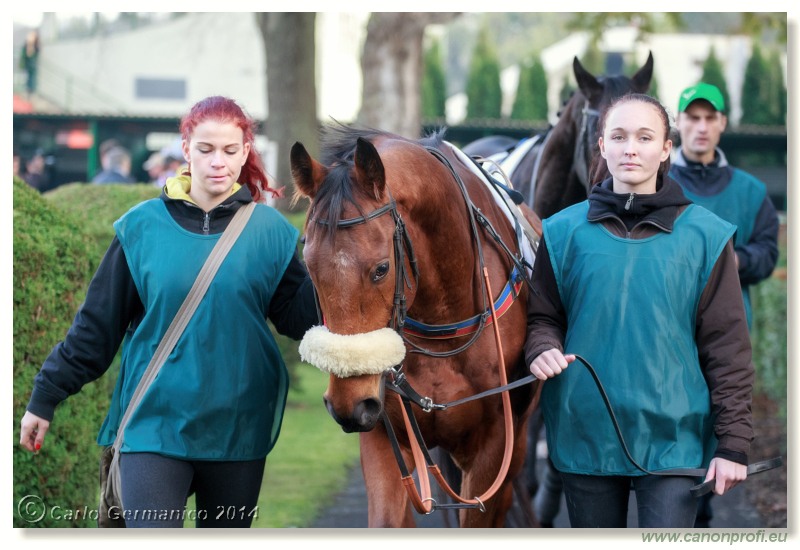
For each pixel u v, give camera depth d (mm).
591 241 4828
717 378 4672
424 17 18281
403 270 4441
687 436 4711
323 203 4312
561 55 40938
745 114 28922
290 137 19062
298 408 12648
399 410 5055
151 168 19891
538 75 31281
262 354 5016
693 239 4742
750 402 4648
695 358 4758
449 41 64250
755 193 8039
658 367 4672
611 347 4727
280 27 19078
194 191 4988
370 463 5176
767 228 8031
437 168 4895
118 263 4969
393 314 4426
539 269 5047
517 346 5332
